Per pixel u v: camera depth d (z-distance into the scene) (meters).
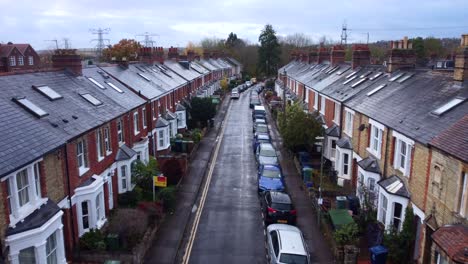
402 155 18.03
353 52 35.56
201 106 43.56
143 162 24.92
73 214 16.66
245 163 31.34
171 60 56.81
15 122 14.34
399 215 17.39
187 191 24.84
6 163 11.79
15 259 11.92
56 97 18.94
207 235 19.03
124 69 34.03
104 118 20.23
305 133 29.56
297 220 20.98
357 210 20.84
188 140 35.91
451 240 11.95
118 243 16.66
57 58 23.98
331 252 17.72
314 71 49.28
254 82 104.44
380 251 15.84
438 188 14.09
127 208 20.30
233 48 134.62
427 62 43.69
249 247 17.95
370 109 22.62
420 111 18.27
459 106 16.12
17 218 12.32
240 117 52.84
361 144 23.27
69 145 16.28
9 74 18.11
